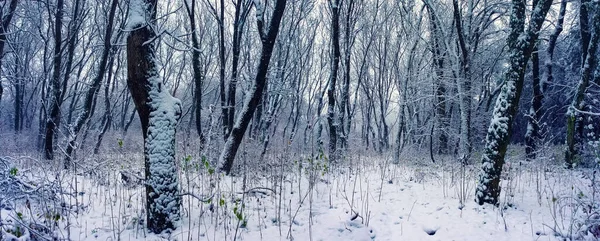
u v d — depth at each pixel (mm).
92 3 19109
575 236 5426
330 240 5469
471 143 15008
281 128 26781
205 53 22766
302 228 5844
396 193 7918
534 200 7340
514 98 6715
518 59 6672
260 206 6750
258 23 8883
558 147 15078
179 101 5684
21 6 15562
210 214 6117
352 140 21047
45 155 11766
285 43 21203
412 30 18328
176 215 5434
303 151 13703
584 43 12633
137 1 5340
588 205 5852
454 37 16844
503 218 5984
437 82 16359
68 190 6961
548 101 18516
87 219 5758
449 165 11883
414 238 5652
